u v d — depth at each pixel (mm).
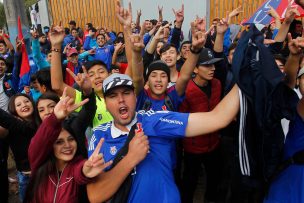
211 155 3078
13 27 6895
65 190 1732
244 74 1547
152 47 3549
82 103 1635
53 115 1602
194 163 3012
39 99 2523
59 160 1830
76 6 12789
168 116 1601
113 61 4262
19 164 2727
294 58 1680
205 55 2842
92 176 1459
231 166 3355
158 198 1527
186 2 8320
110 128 1707
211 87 2996
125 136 1638
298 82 1831
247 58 1555
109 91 1613
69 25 12273
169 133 1575
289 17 2398
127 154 1469
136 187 1520
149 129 1586
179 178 3086
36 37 4164
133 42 2381
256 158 1686
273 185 2002
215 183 3225
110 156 1609
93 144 1691
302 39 1617
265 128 1620
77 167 1612
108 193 1477
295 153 1892
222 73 3209
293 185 1904
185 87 2684
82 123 2086
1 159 3010
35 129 2670
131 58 2678
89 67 2773
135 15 9430
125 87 1618
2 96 4473
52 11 14227
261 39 1563
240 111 1580
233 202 2971
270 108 1552
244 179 1776
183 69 2572
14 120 2566
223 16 8008
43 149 1657
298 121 1857
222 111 1577
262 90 1526
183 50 3867
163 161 1591
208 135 2943
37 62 4203
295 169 1897
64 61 5160
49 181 1777
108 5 11305
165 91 2703
